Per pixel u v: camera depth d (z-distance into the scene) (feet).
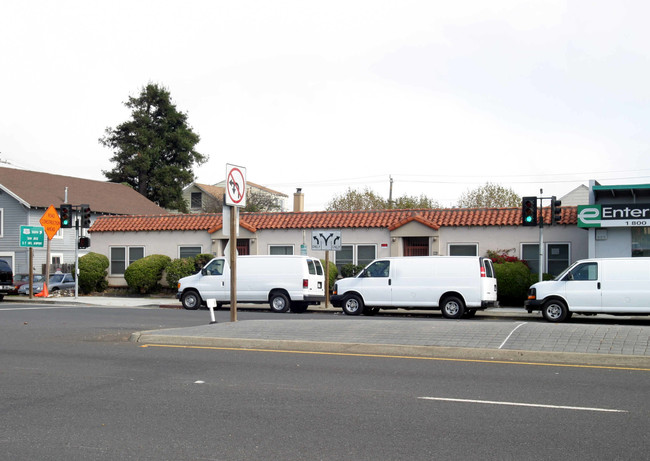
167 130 220.43
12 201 141.59
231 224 54.08
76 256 106.52
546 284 69.56
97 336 50.49
